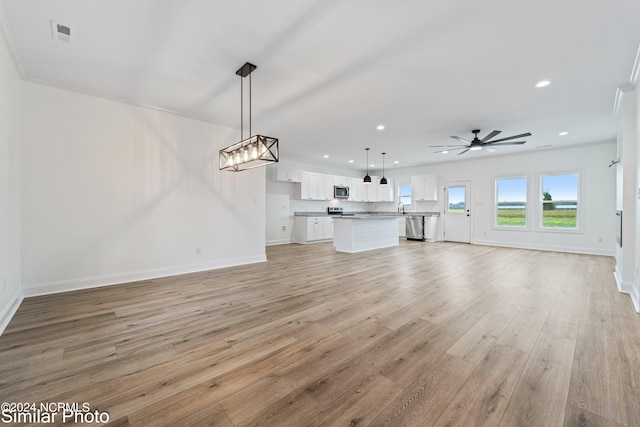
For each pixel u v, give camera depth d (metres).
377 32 2.29
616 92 3.45
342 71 2.94
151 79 3.14
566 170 6.43
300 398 1.52
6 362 1.86
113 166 3.71
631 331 2.32
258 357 1.94
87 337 2.22
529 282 3.83
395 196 10.05
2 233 2.42
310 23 2.19
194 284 3.74
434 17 2.11
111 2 1.97
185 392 1.57
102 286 3.62
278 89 3.38
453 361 1.88
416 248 7.13
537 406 1.45
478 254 6.18
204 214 4.57
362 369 1.79
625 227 3.38
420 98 3.63
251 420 1.36
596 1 1.94
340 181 9.32
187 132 4.36
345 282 3.85
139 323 2.49
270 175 7.82
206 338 2.21
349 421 1.36
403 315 2.68
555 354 1.96
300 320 2.57
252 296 3.25
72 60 2.75
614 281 3.87
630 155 3.37
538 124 4.71
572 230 6.38
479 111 4.11
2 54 2.37
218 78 3.11
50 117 3.29
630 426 1.31
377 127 4.92
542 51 2.57
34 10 2.05
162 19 2.15
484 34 2.32
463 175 8.24
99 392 1.57
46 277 3.28
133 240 3.88
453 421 1.35
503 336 2.24
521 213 7.18
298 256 5.96
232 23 2.20
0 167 2.36
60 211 3.36
